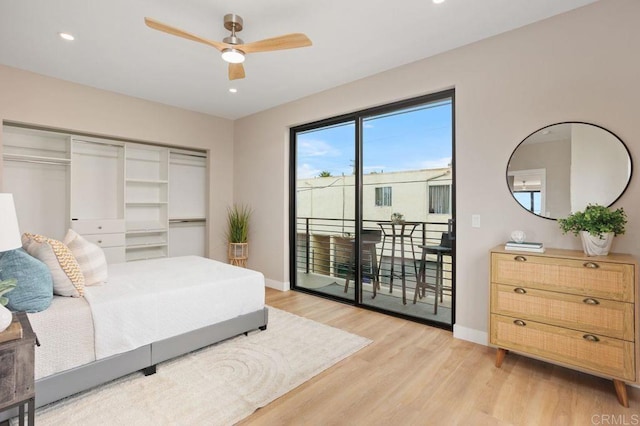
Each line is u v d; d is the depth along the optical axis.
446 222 3.18
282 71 3.45
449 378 2.22
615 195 2.19
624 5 2.16
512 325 2.32
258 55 3.07
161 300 2.29
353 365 2.39
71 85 3.78
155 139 4.52
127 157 4.69
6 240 1.43
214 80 3.71
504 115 2.67
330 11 2.37
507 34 2.65
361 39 2.78
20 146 3.79
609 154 2.21
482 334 2.79
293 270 4.64
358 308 3.77
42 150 3.96
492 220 2.74
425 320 3.26
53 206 4.04
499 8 2.33
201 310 2.52
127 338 2.10
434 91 3.12
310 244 4.45
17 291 1.79
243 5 2.29
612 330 1.95
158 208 5.02
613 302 1.94
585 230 2.13
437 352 2.62
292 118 4.44
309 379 2.19
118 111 4.16
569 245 2.38
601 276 1.98
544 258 2.19
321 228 4.30
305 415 1.82
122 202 4.40
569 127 2.37
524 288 2.27
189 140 4.89
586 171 2.30
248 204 5.17
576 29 2.33
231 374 2.23
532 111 2.53
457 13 2.39
